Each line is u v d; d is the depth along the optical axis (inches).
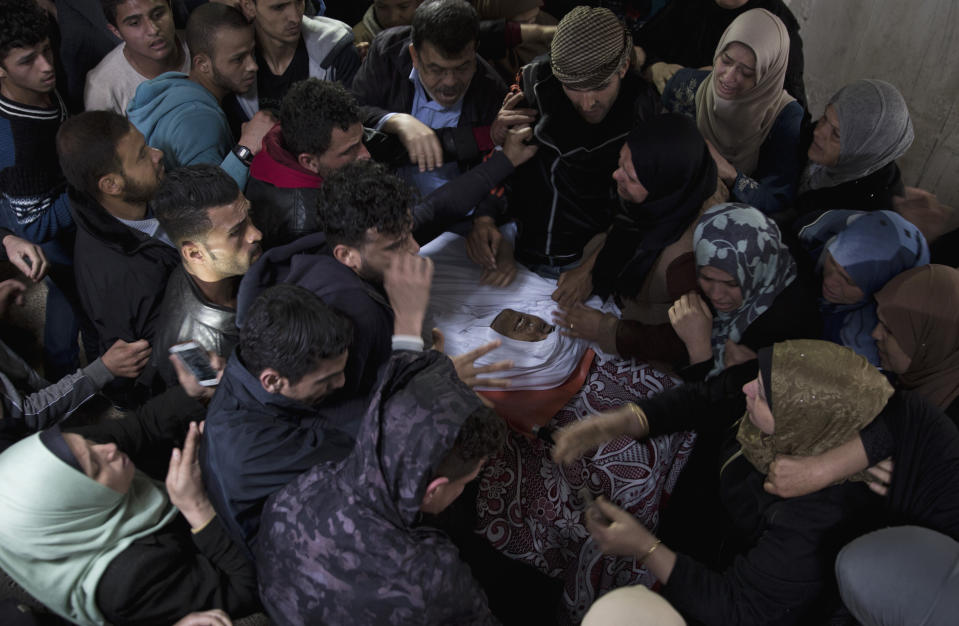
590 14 76.4
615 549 70.9
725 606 66.1
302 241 76.9
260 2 100.7
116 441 72.6
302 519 54.0
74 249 92.1
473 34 89.1
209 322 75.3
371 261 70.4
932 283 74.9
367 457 52.9
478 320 88.8
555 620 87.4
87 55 108.8
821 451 63.8
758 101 98.6
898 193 94.2
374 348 68.2
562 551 83.2
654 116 85.0
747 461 73.4
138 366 84.9
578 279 90.3
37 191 94.7
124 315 83.3
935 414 64.1
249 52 99.0
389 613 51.1
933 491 62.0
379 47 102.2
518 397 84.7
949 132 116.3
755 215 77.0
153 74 104.3
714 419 78.0
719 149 105.5
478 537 81.8
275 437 61.2
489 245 94.0
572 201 90.1
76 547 60.4
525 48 116.1
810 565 63.4
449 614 52.5
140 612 61.2
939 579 53.6
